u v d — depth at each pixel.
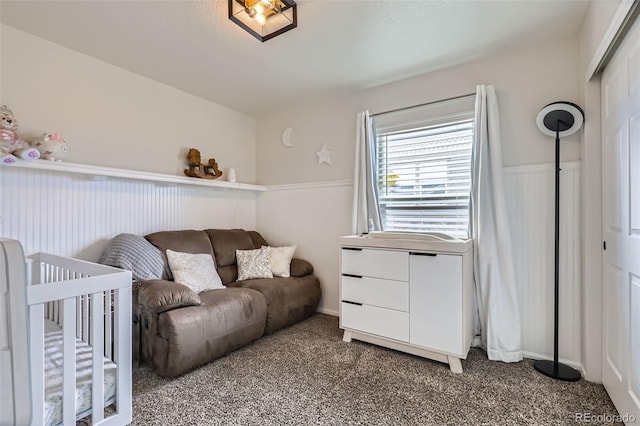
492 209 2.28
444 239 2.23
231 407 1.65
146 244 2.44
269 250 3.27
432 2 1.82
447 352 2.08
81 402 1.37
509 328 2.18
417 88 2.79
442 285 2.11
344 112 3.23
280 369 2.07
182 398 1.73
